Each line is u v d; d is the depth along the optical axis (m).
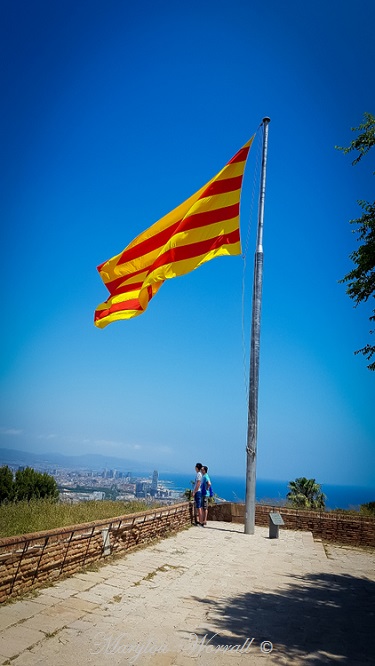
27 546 7.03
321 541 14.85
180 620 6.54
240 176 14.78
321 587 9.02
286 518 15.97
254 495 14.77
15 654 5.01
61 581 7.76
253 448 15.12
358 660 5.62
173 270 14.35
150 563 9.66
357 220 10.93
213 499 18.39
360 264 10.63
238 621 6.72
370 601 8.25
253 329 16.20
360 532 14.55
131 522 10.72
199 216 14.70
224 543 12.61
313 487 32.19
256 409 15.53
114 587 7.74
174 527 13.88
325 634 6.46
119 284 15.73
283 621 6.89
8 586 6.67
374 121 10.86
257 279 16.47
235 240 14.45
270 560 11.04
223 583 8.71
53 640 5.47
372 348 10.57
